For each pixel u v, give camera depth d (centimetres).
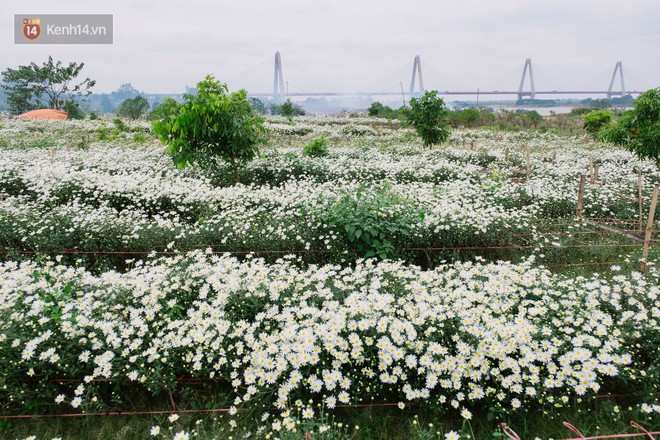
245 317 365
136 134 1664
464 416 276
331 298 380
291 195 734
